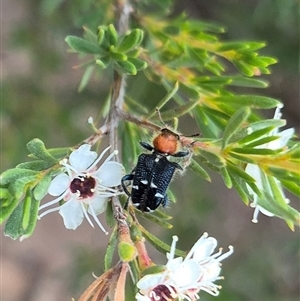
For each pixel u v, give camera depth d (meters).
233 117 0.07
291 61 0.16
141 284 0.07
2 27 0.20
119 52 0.09
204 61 0.09
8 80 0.16
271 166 0.07
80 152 0.07
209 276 0.07
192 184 0.17
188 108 0.08
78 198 0.07
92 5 0.13
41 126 0.15
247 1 0.17
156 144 0.08
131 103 0.09
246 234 0.20
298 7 0.14
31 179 0.07
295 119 0.19
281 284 0.18
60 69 0.17
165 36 0.10
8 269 0.24
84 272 0.17
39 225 0.24
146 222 0.16
